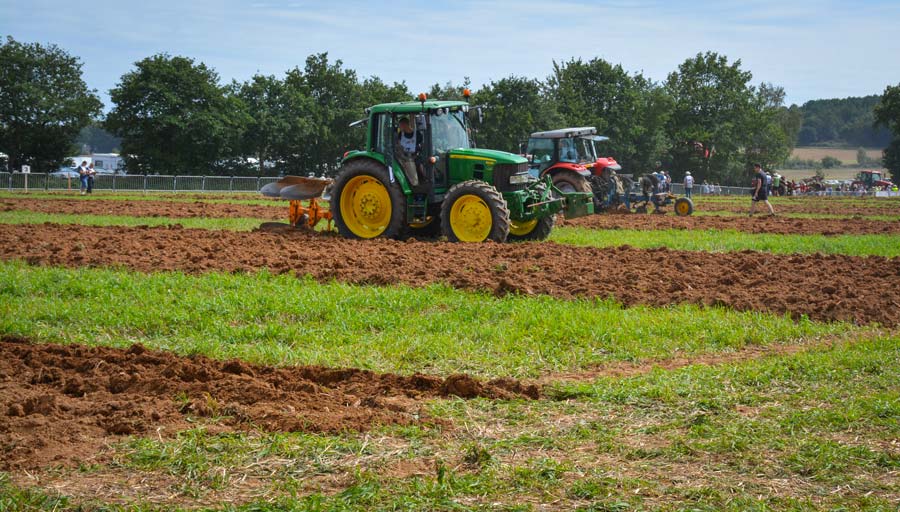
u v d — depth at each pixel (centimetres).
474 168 1673
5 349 744
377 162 1683
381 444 515
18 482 454
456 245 1541
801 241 1778
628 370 711
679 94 8075
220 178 4978
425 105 1666
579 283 1106
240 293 1002
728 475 469
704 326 855
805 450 501
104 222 2083
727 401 600
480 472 468
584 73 7225
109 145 15388
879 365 695
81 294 1012
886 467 479
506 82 6241
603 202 2820
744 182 8375
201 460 479
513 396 618
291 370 686
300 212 1836
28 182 4431
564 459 493
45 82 6322
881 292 1052
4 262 1262
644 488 448
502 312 913
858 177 9619
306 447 501
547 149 2691
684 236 1888
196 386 622
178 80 5922
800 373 674
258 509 415
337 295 998
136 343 744
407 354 738
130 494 441
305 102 6325
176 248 1440
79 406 579
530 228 1758
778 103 12700
